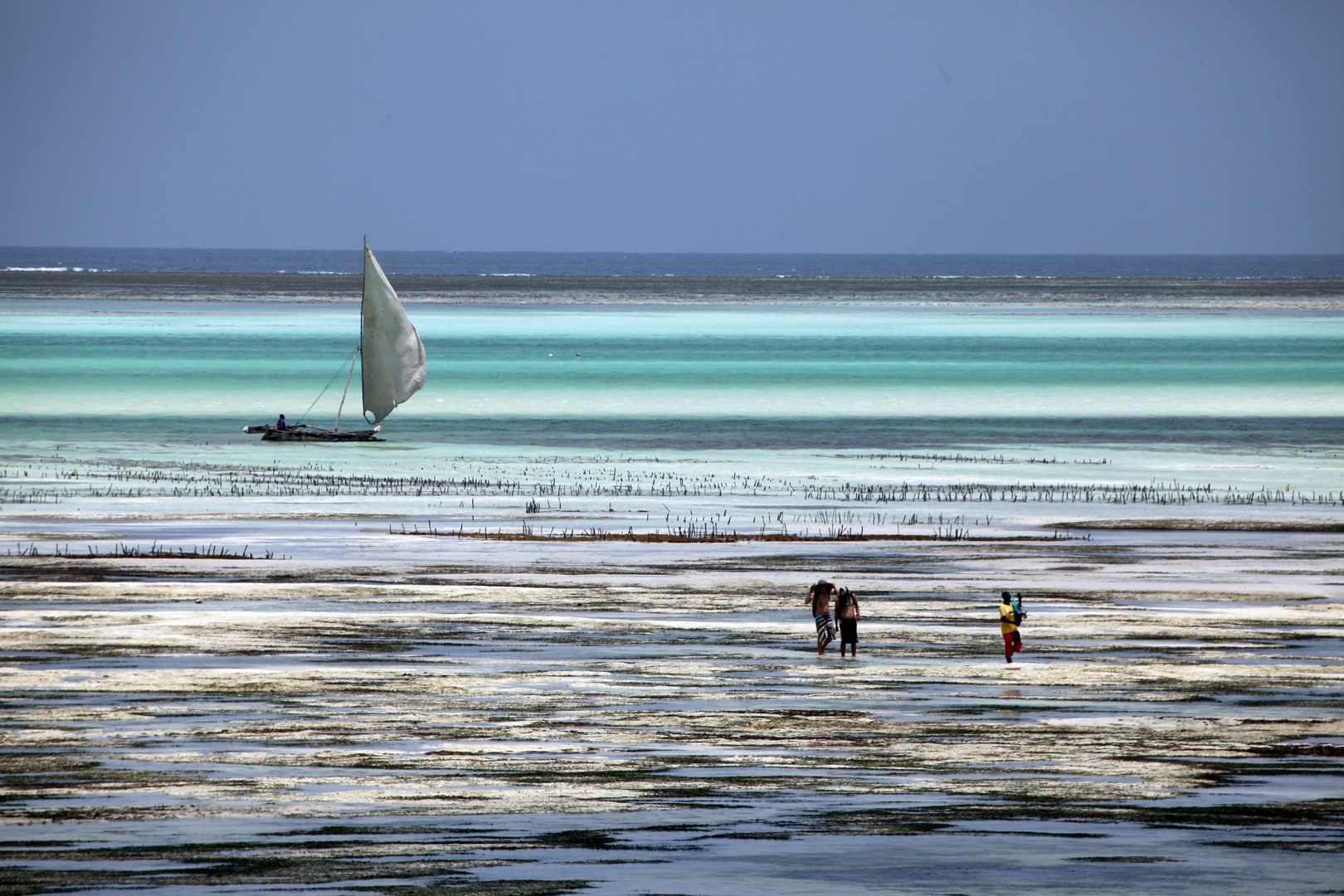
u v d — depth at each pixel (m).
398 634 98.50
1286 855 55.62
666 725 76.12
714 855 55.47
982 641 98.12
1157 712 79.38
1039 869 53.69
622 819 60.38
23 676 84.94
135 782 64.94
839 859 54.91
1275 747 72.19
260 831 58.09
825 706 80.38
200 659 90.19
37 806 61.31
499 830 58.66
